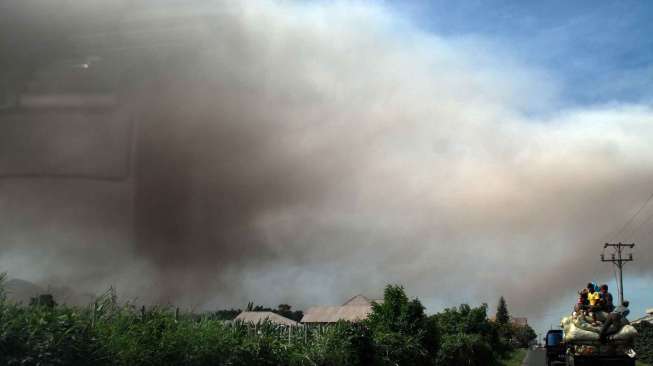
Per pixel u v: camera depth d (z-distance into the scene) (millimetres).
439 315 45875
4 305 8430
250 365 13312
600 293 19781
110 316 10680
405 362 21828
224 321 14188
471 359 33375
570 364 19906
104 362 9422
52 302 9531
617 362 18797
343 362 17469
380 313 24453
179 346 11422
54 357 8375
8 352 7934
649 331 37000
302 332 17750
